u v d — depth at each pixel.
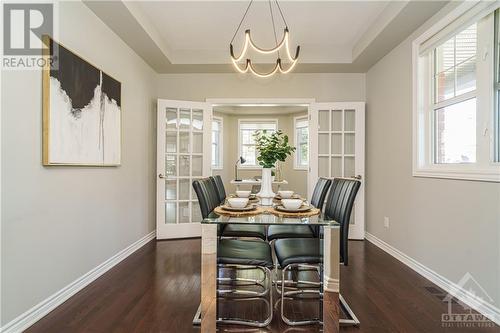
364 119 4.11
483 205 2.05
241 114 7.12
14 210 1.78
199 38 3.59
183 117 4.22
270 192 2.75
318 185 2.87
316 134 4.23
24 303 1.86
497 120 2.09
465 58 2.38
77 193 2.39
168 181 4.17
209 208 2.23
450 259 2.38
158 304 2.16
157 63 3.91
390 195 3.45
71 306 2.13
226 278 2.65
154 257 3.26
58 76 2.11
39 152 1.97
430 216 2.66
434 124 2.82
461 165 2.40
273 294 2.40
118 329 1.84
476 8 2.15
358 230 4.09
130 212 3.40
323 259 1.84
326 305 1.81
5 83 1.73
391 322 1.93
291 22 3.18
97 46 2.69
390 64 3.48
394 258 3.26
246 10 2.93
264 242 2.29
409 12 2.59
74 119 2.29
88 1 2.44
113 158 2.91
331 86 4.28
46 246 2.04
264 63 3.93
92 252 2.60
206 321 1.80
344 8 2.89
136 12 2.76
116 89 2.98
